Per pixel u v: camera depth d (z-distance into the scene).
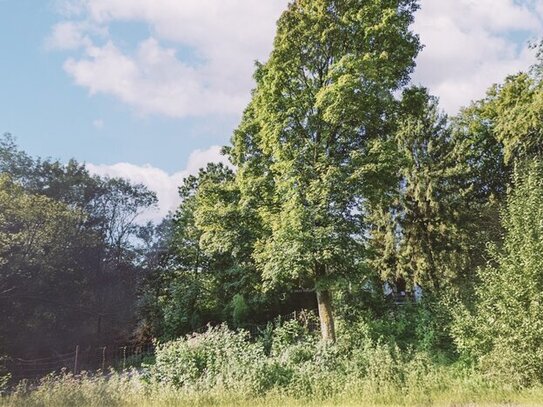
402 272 27.28
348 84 16.41
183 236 38.19
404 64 18.86
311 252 16.67
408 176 27.41
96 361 29.73
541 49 22.06
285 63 18.88
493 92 33.03
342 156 18.50
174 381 14.44
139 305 40.03
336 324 20.97
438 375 13.03
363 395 11.58
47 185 52.09
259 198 19.89
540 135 21.28
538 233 13.16
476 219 27.39
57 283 36.59
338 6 19.09
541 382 11.55
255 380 12.92
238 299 28.80
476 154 32.41
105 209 58.94
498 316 13.00
